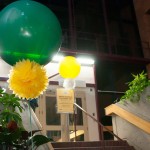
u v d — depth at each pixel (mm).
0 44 2637
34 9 2656
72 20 11008
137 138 5277
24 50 2578
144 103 5035
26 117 4656
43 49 2627
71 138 7840
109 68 10656
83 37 10961
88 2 11930
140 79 5234
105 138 8898
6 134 2449
